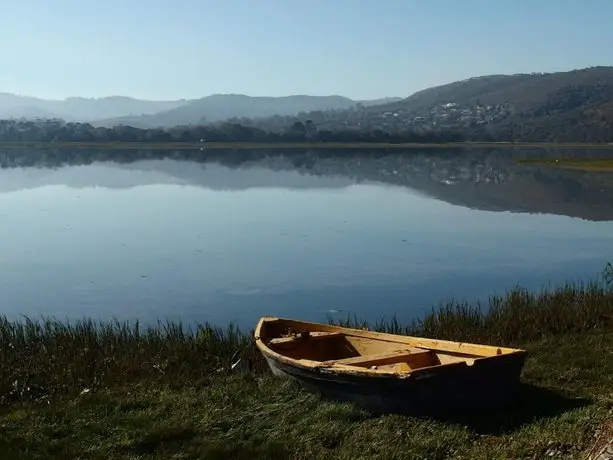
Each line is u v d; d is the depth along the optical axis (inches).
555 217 1350.9
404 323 613.9
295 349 396.2
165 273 823.7
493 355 344.5
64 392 393.1
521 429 305.9
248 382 384.5
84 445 300.2
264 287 756.0
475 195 1782.7
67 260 901.2
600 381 378.6
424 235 1114.7
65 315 652.1
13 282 780.0
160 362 435.5
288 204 1571.1
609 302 567.2
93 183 2149.4
